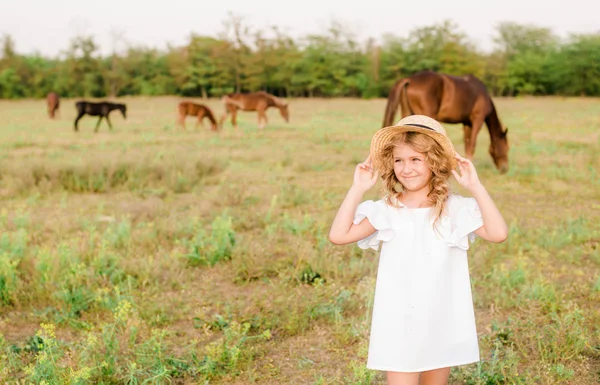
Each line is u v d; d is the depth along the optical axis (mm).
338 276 5625
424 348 2426
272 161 13508
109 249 6402
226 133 21922
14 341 4336
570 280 5562
